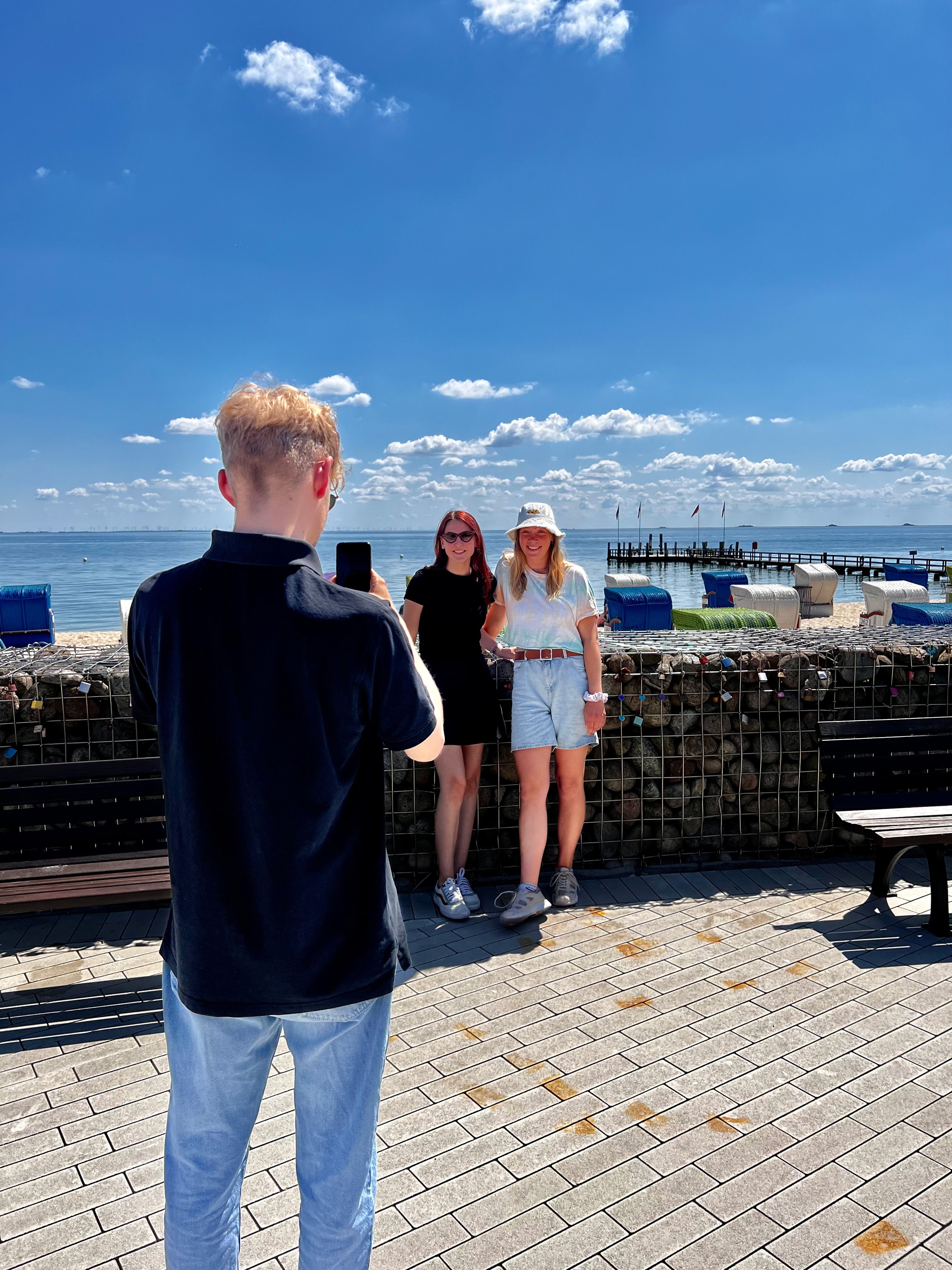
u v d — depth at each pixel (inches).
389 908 57.4
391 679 52.9
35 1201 85.8
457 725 152.9
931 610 502.0
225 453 54.8
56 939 146.9
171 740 52.3
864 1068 106.0
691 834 181.6
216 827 51.9
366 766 55.0
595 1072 106.1
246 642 51.1
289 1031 56.1
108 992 128.4
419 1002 124.0
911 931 145.0
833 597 877.2
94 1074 107.6
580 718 154.5
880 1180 86.9
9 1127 97.4
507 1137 94.3
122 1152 93.2
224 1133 56.6
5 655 187.3
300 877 52.2
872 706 186.7
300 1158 57.3
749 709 182.2
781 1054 109.3
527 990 127.1
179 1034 56.6
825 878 171.3
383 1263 77.3
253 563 52.3
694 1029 115.6
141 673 56.6
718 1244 79.0
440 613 153.9
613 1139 93.7
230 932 52.2
